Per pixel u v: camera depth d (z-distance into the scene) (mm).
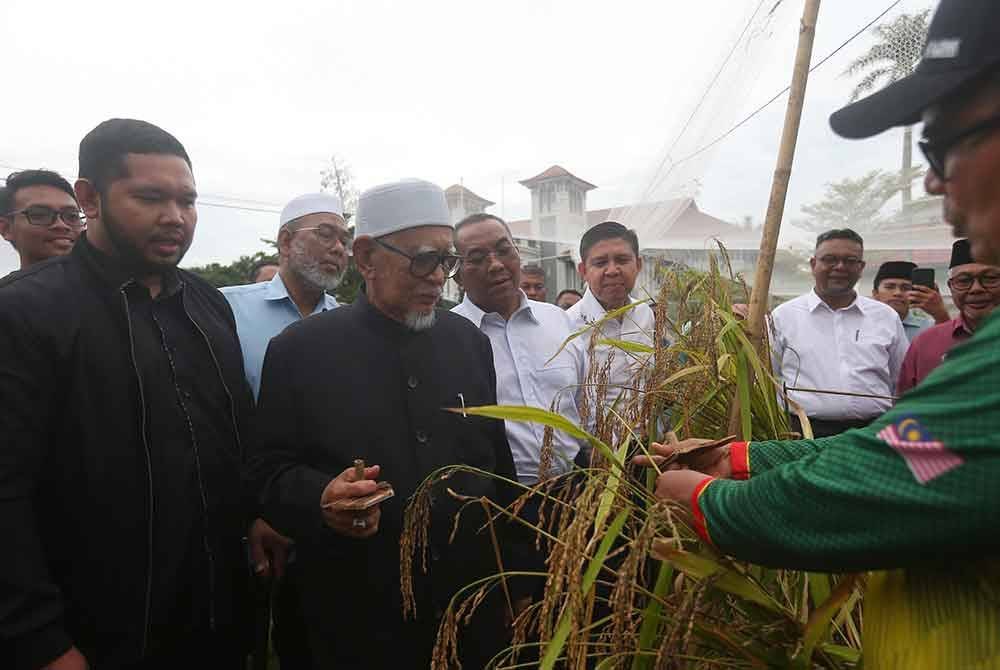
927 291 4066
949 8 746
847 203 5461
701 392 1473
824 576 1160
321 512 1536
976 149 728
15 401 1442
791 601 1221
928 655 795
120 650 1542
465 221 2793
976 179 738
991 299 2818
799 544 790
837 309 3533
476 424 1896
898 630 848
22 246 2818
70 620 1527
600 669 1037
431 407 1829
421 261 1792
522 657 1804
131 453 1587
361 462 1473
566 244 8148
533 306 2949
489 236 2697
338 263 2973
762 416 1436
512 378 2654
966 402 685
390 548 1666
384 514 1668
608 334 2770
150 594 1577
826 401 3344
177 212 1700
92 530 1534
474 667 1716
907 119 796
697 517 926
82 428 1529
